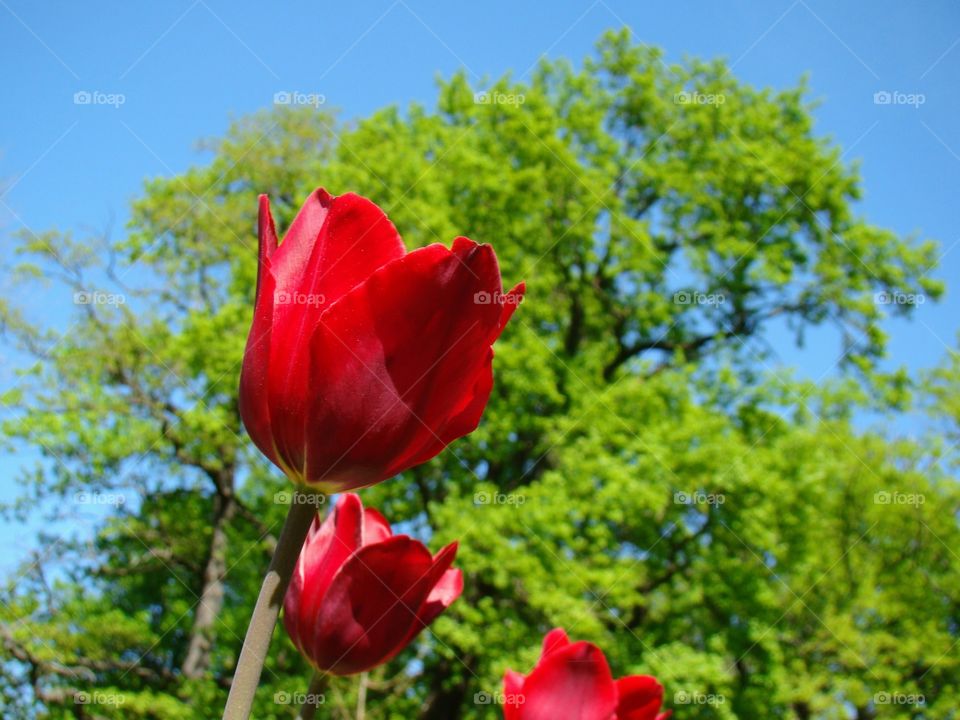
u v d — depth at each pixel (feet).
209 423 43.70
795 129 52.47
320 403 2.43
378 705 43.06
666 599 43.27
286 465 2.48
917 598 46.80
